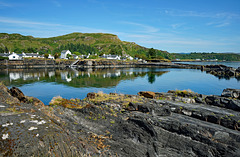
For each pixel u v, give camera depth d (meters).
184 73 83.38
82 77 65.00
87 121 12.00
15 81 52.31
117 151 8.49
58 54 155.50
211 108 18.58
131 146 9.27
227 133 12.48
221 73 84.50
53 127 7.00
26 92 37.41
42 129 6.56
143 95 24.02
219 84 50.78
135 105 16.89
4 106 7.89
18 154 5.31
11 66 115.06
